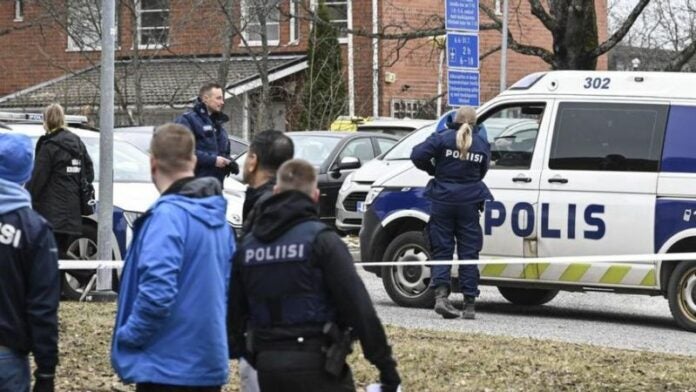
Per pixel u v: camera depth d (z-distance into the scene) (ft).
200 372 22.03
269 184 25.72
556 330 48.37
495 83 143.84
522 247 50.75
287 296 21.20
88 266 48.98
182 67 136.05
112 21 49.75
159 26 137.39
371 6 131.85
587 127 50.24
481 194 48.85
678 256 47.14
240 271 21.76
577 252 49.88
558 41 98.27
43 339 22.47
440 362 37.45
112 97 50.26
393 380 21.17
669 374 36.88
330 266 21.07
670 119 49.19
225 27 120.88
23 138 22.68
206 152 46.32
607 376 36.17
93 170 52.75
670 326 50.93
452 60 68.49
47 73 148.25
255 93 130.00
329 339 21.17
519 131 51.62
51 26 144.25
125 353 21.99
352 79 123.85
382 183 54.24
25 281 22.50
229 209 54.08
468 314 49.80
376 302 55.36
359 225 75.46
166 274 21.47
